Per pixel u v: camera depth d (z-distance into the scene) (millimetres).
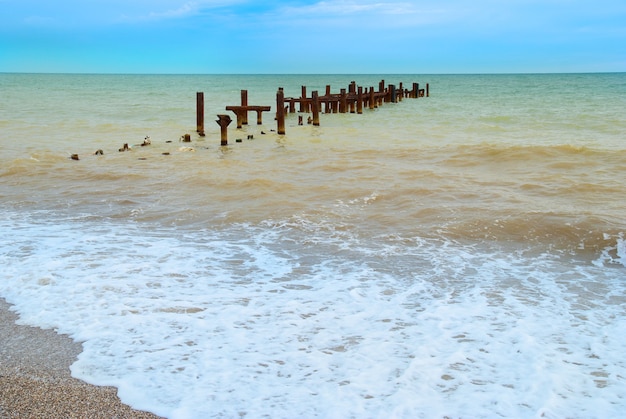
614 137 17266
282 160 12922
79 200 9047
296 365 3883
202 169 11570
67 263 5965
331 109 30781
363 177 10562
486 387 3604
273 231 7402
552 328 4523
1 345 4137
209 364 3887
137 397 3482
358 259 6328
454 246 6801
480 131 19453
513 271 5973
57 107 30406
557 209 7969
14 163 11953
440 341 4254
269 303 5004
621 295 5320
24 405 3373
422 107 32438
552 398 3475
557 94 45625
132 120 23797
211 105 33344
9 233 7145
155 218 8016
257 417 3297
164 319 4609
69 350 4066
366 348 4137
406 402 3432
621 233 6941
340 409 3365
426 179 10297
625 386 3617
